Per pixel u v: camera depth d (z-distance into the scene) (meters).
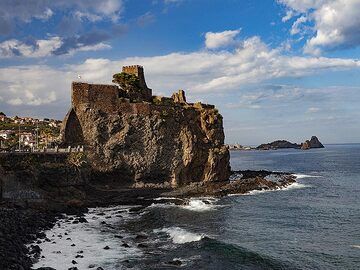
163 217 60.19
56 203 65.00
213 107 111.88
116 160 89.00
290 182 106.75
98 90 90.38
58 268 34.97
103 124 89.62
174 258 39.25
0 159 64.81
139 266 36.72
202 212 64.69
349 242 46.09
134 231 50.66
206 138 103.06
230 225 55.28
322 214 63.56
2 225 45.12
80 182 72.56
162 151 93.69
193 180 98.88
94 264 36.81
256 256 39.91
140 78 107.69
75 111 89.50
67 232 49.12
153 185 91.88
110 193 80.81
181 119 98.88
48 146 87.31
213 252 41.12
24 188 62.34
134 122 92.06
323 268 37.09
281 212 65.12
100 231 50.19
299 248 43.62
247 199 79.00
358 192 90.31
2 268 31.52
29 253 38.22
